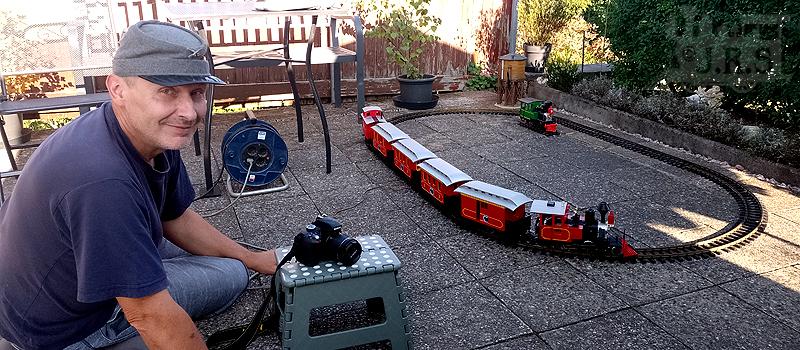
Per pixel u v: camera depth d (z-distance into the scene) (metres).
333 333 2.75
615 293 3.47
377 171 5.72
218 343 2.85
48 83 7.50
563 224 3.96
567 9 10.10
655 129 6.81
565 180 5.46
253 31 8.38
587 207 4.79
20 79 7.26
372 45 9.00
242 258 3.08
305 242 2.68
